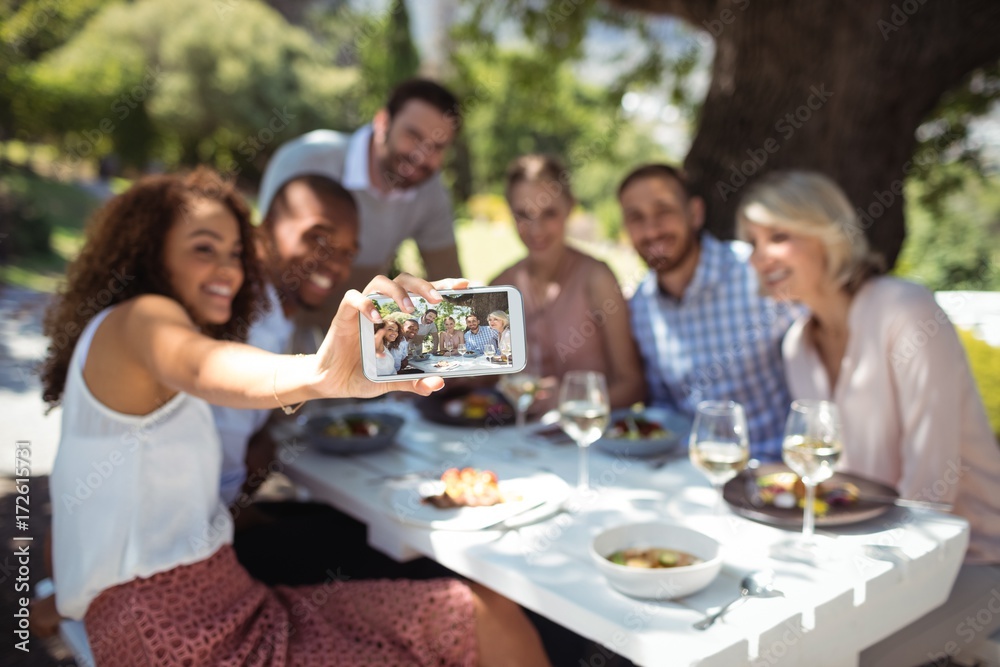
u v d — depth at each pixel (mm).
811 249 2240
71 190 11844
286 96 14328
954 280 8383
